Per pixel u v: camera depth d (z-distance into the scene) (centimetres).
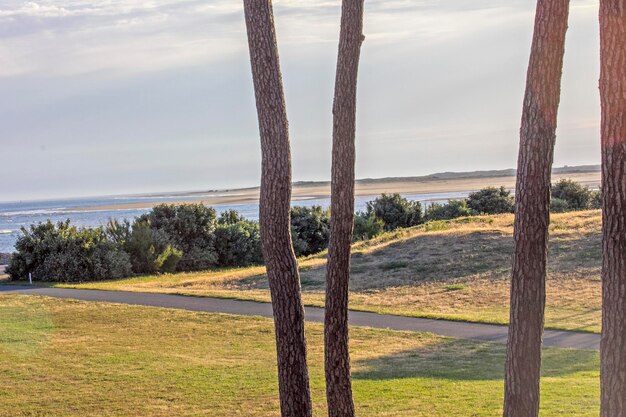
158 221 5153
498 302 2655
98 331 2314
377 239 4150
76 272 4197
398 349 1889
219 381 1573
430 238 3831
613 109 544
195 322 2434
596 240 3366
